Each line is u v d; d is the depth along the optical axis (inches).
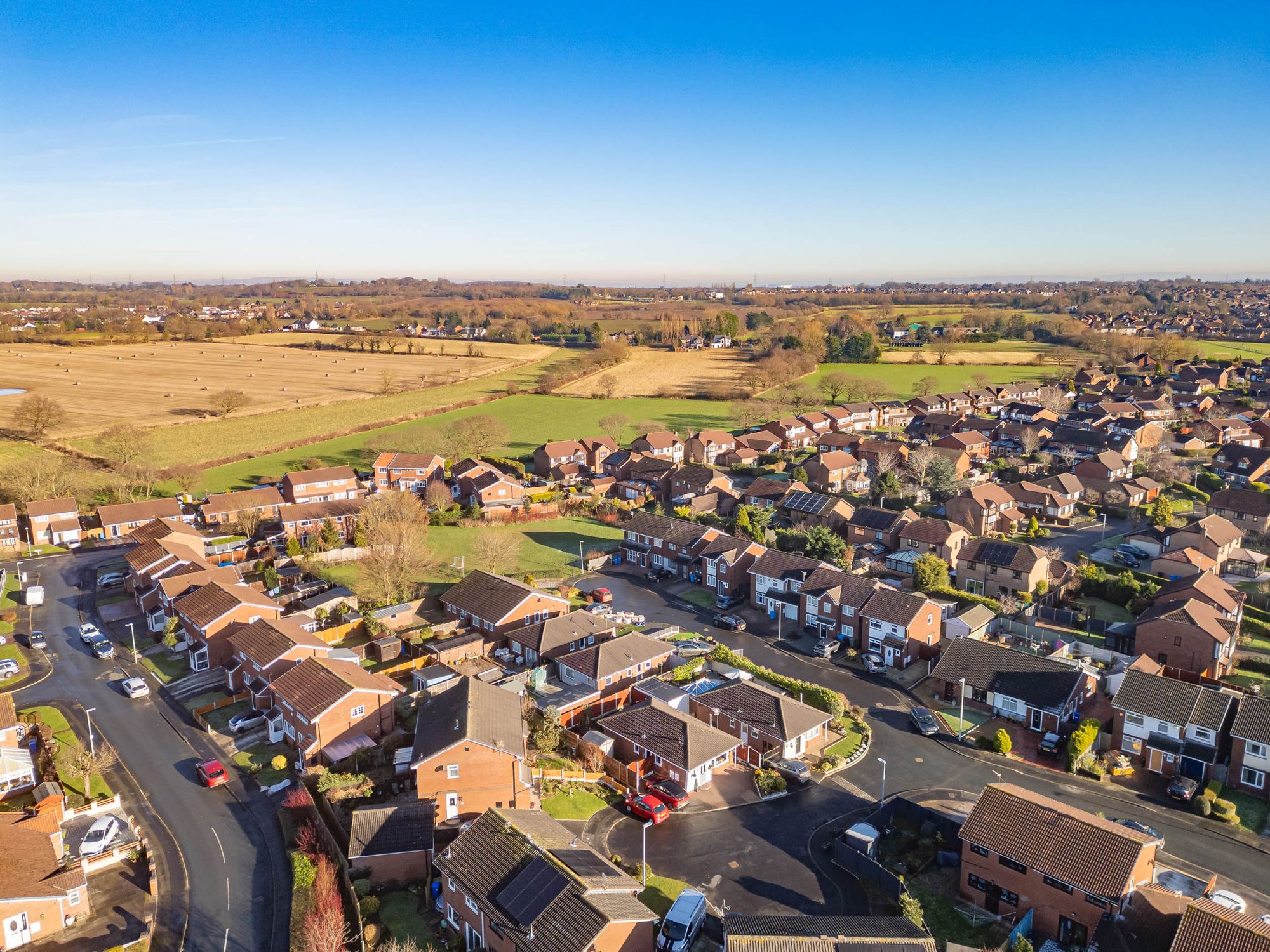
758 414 7367.1
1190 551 3757.4
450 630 3243.1
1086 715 2716.5
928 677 3024.1
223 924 1796.3
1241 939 1551.4
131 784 2305.6
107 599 3668.8
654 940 1728.6
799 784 2374.5
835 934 1632.6
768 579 3636.8
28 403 6279.5
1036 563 3659.0
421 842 1936.5
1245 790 2315.5
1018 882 1844.2
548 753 2468.0
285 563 3961.6
